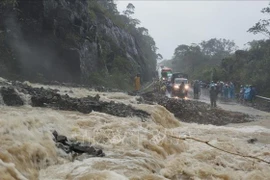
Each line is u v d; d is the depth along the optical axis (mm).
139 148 8242
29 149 6074
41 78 23734
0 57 22453
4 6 24062
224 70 46906
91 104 12688
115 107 13266
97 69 33375
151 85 49094
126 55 52406
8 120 7043
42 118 8633
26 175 5484
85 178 5578
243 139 11641
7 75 21625
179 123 14594
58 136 7449
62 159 6645
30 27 25594
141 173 6188
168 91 33844
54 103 12070
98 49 34625
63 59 26953
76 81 27312
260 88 32938
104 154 7285
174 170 7230
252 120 17219
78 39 29219
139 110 13438
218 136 11766
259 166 8078
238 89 38844
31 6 26141
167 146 8977
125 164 6609
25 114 9109
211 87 21531
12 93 11539
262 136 12336
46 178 5633
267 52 38219
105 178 5570
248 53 44812
